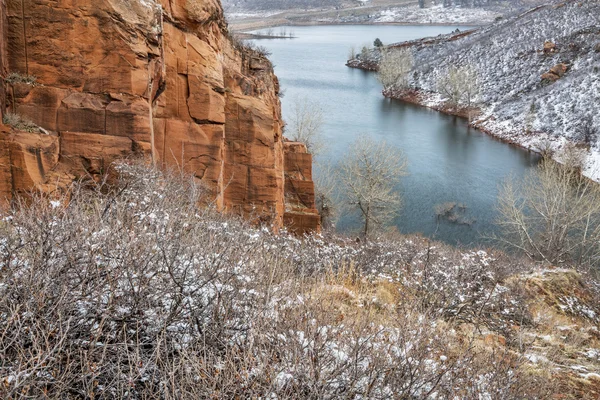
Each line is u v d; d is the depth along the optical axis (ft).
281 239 29.99
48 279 10.60
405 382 10.73
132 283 11.39
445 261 32.65
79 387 9.43
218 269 13.58
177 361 10.48
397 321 14.35
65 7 34.17
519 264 46.26
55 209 14.58
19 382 8.33
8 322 9.28
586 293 38.91
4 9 33.58
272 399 9.30
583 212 85.46
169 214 18.56
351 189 108.27
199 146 42.57
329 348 11.06
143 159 34.86
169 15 41.14
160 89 40.88
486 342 18.70
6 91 33.76
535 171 117.08
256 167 48.80
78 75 34.71
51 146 33.42
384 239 48.88
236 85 49.75
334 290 19.88
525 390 13.61
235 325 11.78
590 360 20.61
